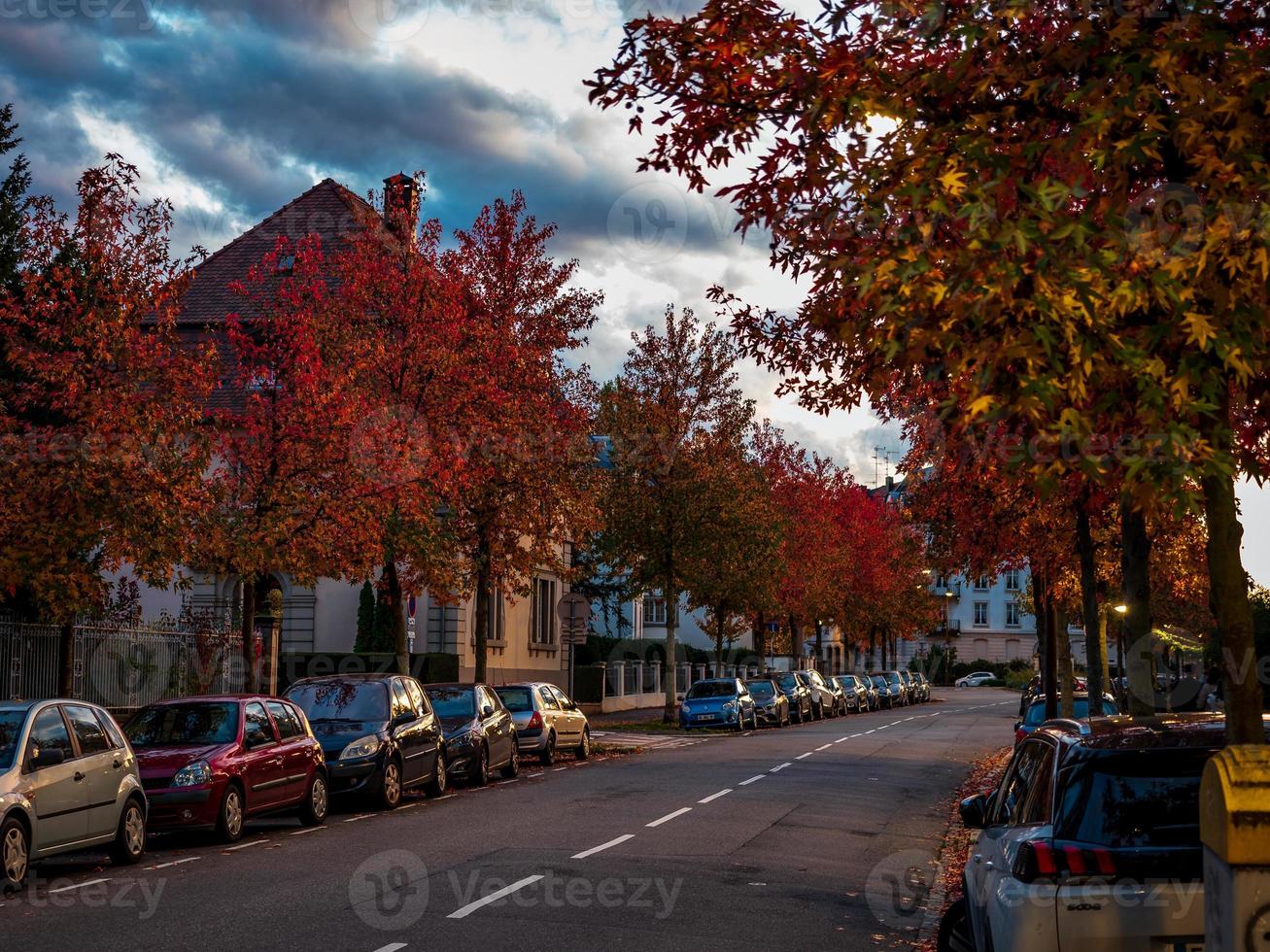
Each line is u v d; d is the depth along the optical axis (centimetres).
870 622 7431
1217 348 650
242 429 2270
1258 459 855
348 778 1905
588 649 5519
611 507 4303
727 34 802
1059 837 606
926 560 2350
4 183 2483
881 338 692
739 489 4378
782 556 5034
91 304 1897
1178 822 601
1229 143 685
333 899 1127
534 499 2942
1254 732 648
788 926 1030
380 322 2814
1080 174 716
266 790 1641
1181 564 2255
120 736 1410
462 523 2952
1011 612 11969
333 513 2202
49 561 1794
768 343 1138
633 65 841
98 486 1809
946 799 2109
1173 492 641
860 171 766
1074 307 639
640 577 4406
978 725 4794
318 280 2584
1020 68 763
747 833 1600
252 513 2189
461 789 2294
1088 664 1891
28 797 1207
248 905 1096
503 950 920
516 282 3022
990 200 672
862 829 1684
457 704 2389
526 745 2798
